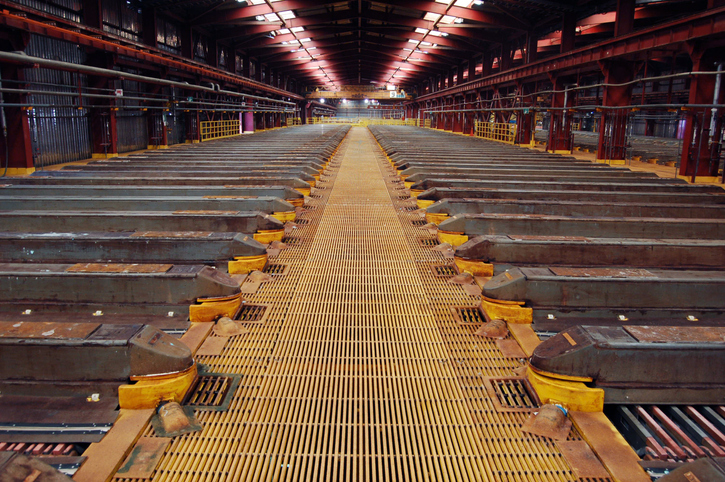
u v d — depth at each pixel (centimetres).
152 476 271
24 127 1297
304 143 2452
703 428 329
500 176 1214
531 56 2666
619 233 721
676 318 488
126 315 477
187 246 603
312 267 636
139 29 2302
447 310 510
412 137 3142
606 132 1853
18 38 1198
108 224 700
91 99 1727
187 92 2603
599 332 368
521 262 610
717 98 1398
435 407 344
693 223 715
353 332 459
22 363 348
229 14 2697
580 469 281
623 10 1658
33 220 701
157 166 1338
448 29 3030
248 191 934
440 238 743
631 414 342
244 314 496
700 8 2253
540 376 357
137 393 330
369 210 973
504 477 277
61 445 294
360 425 321
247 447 298
